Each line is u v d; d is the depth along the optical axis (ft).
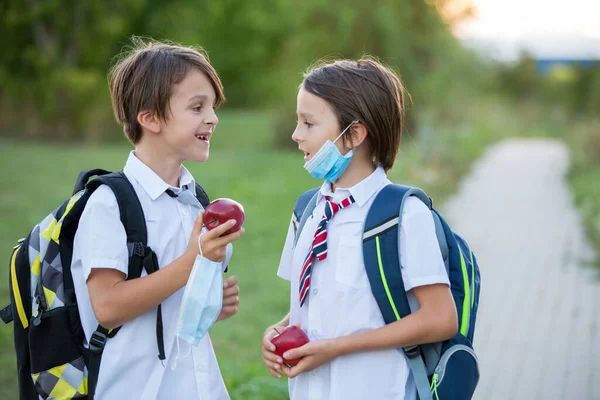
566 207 55.06
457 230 46.50
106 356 9.77
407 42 98.94
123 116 10.34
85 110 104.27
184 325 9.24
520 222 49.29
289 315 11.23
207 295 9.27
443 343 9.84
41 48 106.83
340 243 9.84
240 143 102.63
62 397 9.94
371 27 96.27
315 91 9.89
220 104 10.79
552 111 149.59
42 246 10.08
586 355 24.48
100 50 111.86
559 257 39.19
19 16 103.86
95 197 9.75
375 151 10.11
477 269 10.78
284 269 11.37
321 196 10.54
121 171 10.35
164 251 10.07
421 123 90.84
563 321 28.35
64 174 65.72
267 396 19.04
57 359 9.91
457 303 10.05
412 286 9.38
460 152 83.25
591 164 73.05
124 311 9.37
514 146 111.65
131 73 10.18
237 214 9.50
